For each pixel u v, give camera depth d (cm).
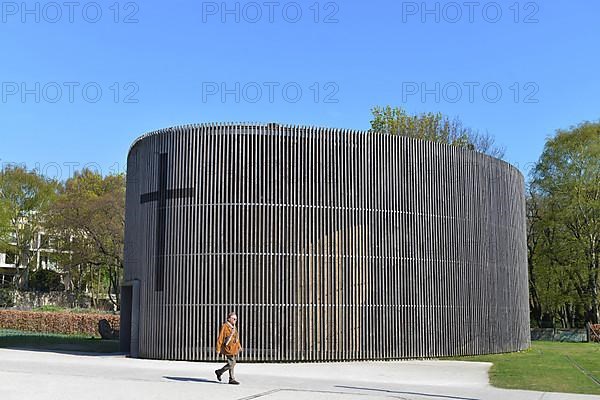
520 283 2981
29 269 7069
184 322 2308
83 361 2264
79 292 6744
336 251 2358
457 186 2638
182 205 2380
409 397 1445
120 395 1397
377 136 2480
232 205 2338
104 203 5328
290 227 2336
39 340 3488
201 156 2384
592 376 1917
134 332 2477
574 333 4453
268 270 2300
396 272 2431
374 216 2427
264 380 1720
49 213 6119
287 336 2273
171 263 2364
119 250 5291
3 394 1399
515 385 1703
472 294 2619
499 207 2839
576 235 4653
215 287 2298
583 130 4659
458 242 2602
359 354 2331
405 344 2406
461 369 2091
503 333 2756
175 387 1545
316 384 1652
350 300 2348
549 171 4762
